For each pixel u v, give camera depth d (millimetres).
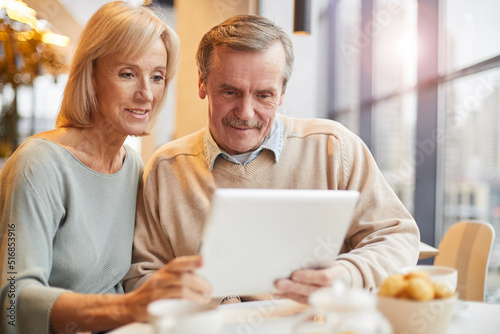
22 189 1186
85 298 1037
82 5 5402
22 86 5273
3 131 5383
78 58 1275
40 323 1055
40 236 1182
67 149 1279
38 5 5098
